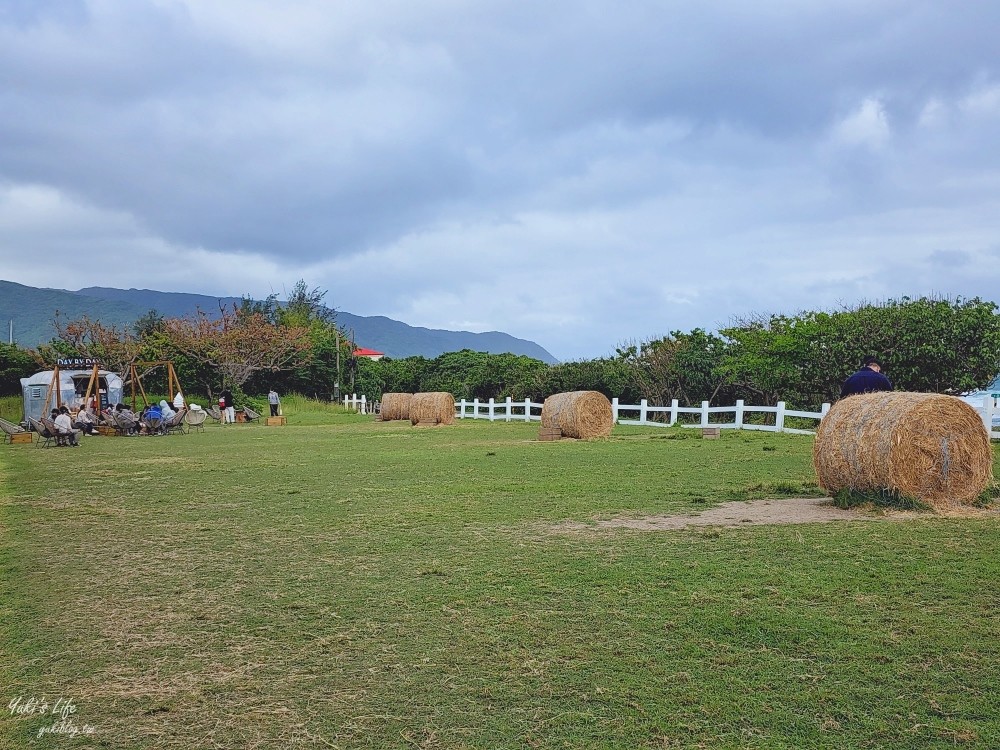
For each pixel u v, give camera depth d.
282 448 21.11
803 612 5.95
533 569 7.39
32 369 48.03
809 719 4.34
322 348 59.91
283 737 4.30
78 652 5.58
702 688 4.74
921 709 4.41
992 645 5.22
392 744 4.20
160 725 4.47
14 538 9.35
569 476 13.59
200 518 10.45
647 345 34.97
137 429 28.61
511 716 4.47
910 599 6.17
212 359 50.53
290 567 7.75
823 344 24.30
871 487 9.82
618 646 5.41
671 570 7.20
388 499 11.59
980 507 9.77
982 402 20.16
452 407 31.52
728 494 11.31
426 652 5.41
